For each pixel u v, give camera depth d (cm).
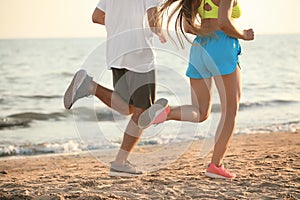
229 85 474
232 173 511
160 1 467
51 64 3127
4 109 1505
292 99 1569
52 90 2002
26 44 5203
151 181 488
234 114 480
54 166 693
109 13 474
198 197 437
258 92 1842
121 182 488
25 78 2402
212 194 444
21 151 868
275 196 435
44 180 542
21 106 1575
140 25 468
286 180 481
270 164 558
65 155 802
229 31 457
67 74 2555
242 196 437
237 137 905
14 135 1059
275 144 791
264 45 4634
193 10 465
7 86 2116
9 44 5128
